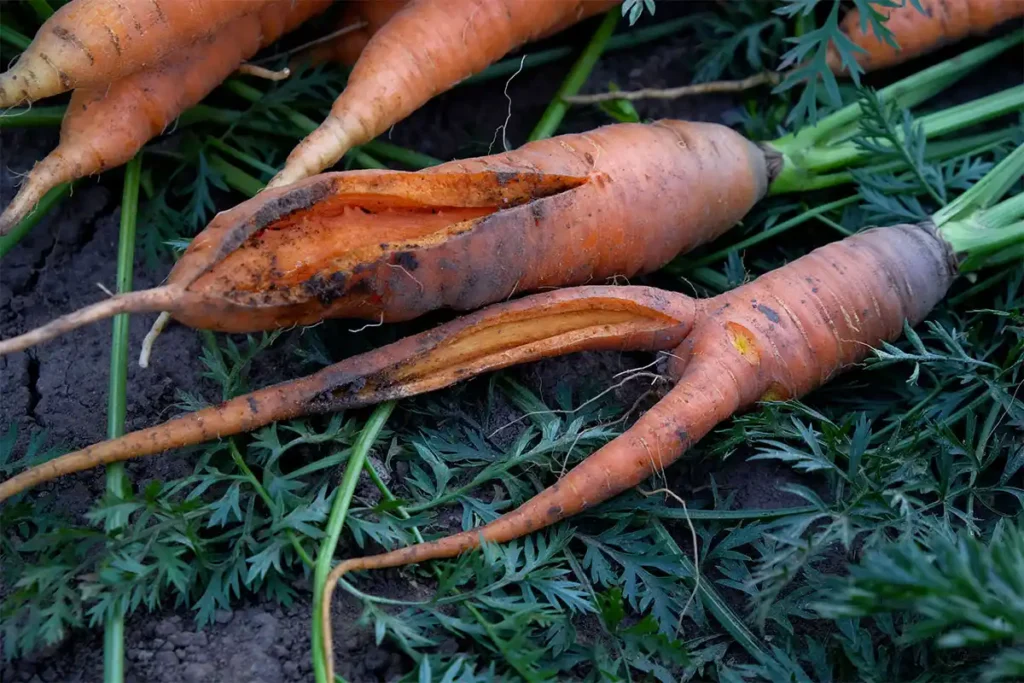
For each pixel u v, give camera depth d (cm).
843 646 48
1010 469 50
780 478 53
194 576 47
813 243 59
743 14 61
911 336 52
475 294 50
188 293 47
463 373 51
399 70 53
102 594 46
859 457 49
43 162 51
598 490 49
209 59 53
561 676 48
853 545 51
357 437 50
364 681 47
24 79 49
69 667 47
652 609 49
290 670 47
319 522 48
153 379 53
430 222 50
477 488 51
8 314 54
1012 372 53
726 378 51
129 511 47
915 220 56
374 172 49
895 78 61
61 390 53
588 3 57
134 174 54
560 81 61
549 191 52
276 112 57
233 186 56
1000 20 58
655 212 53
